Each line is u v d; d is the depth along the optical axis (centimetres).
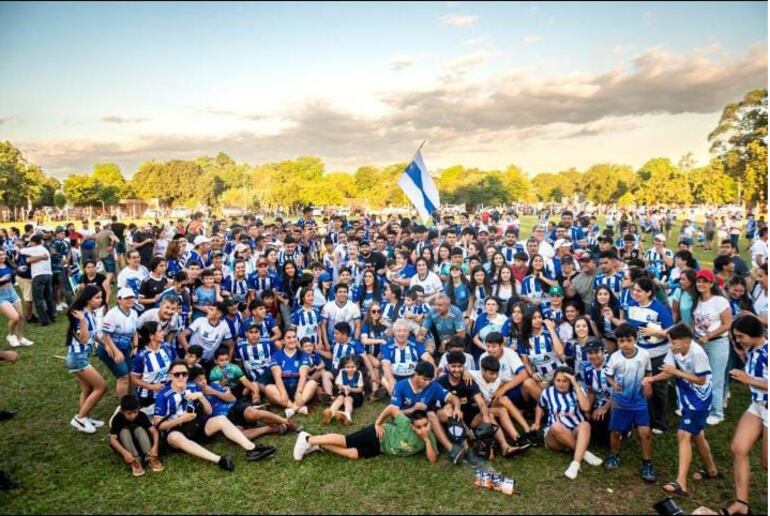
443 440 607
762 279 790
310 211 1598
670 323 657
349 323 848
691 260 766
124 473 570
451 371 658
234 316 802
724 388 701
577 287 861
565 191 12044
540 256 909
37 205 7556
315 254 1541
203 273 870
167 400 616
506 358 690
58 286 1402
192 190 9919
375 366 809
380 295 973
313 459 605
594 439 642
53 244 1404
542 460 602
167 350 685
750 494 522
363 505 511
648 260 1148
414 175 1302
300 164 11475
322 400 772
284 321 947
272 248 1084
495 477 541
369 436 611
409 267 1082
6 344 1055
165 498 523
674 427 686
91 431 666
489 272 963
